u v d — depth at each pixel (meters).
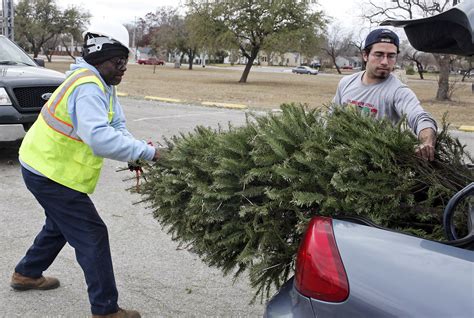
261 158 2.50
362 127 2.56
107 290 3.21
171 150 3.03
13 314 3.57
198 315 3.68
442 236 2.24
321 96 27.08
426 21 2.43
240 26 39.12
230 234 2.69
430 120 2.97
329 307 1.89
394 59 3.48
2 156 8.42
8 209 5.75
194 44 43.78
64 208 3.15
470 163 2.67
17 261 4.39
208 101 20.38
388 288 1.80
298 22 40.28
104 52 3.03
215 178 2.64
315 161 2.42
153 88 26.80
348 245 1.93
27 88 7.67
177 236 3.07
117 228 5.29
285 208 2.47
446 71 26.38
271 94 27.33
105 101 3.03
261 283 2.84
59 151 3.11
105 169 7.80
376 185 2.35
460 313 1.68
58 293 3.88
